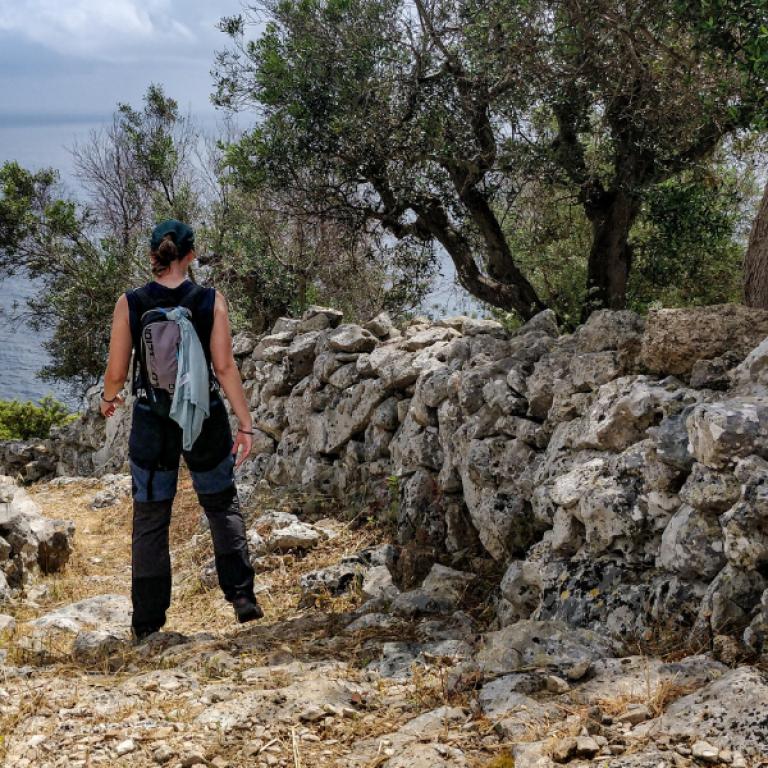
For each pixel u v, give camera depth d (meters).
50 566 6.26
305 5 11.04
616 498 3.73
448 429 5.76
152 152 18.53
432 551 5.39
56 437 14.64
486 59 9.89
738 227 13.20
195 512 7.99
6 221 19.30
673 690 2.68
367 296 14.43
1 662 3.94
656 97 10.00
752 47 6.73
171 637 4.16
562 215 13.92
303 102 11.14
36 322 21.00
